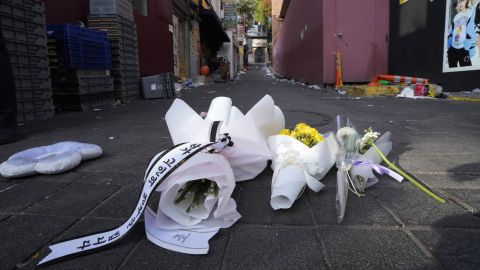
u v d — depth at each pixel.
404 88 9.18
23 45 5.21
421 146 3.24
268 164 2.62
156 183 1.58
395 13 11.42
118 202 2.04
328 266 1.35
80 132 4.39
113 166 2.77
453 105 6.87
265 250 1.48
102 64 7.61
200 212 1.68
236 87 15.29
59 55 6.57
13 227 1.74
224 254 1.46
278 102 7.82
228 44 32.41
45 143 3.75
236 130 2.22
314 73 14.15
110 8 8.20
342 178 1.95
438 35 9.23
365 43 12.00
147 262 1.41
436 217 1.75
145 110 6.87
